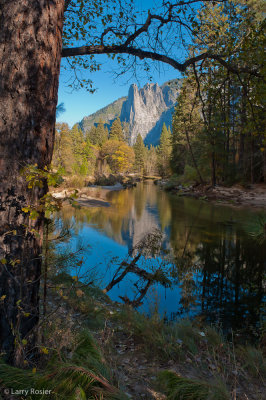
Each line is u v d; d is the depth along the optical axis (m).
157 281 6.50
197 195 23.64
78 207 1.67
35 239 1.83
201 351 3.08
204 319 4.65
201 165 26.02
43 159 1.81
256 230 10.89
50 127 1.85
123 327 3.55
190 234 11.16
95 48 3.13
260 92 3.98
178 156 39.12
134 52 3.24
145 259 8.09
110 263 7.39
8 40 1.66
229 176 24.47
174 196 25.86
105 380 1.39
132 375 2.26
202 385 1.54
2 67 1.67
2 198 1.69
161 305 5.21
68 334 2.28
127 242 9.93
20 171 1.59
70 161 32.56
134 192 32.03
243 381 2.48
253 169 24.42
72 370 1.25
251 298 5.58
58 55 1.89
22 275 1.75
